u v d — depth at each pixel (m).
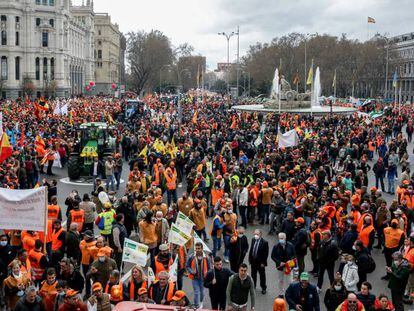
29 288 11.02
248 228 22.42
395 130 51.22
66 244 14.97
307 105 76.75
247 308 14.35
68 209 18.41
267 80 142.62
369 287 11.77
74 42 153.38
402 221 17.41
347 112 71.44
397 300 13.87
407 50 171.00
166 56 165.00
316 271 17.02
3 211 13.79
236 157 35.66
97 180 22.12
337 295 12.05
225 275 12.86
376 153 42.53
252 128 46.78
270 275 17.19
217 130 46.94
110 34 194.50
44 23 129.38
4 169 26.16
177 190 28.94
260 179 23.31
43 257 13.56
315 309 11.90
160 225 16.23
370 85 142.62
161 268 13.07
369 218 16.33
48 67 131.62
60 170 35.31
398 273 13.73
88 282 14.38
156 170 24.78
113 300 11.51
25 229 13.84
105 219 16.83
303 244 15.79
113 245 16.53
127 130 42.81
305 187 21.84
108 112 63.06
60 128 42.66
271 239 20.80
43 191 13.77
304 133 41.97
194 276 13.64
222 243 19.94
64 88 132.88
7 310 13.04
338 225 18.33
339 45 136.38
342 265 14.95
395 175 29.72
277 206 21.09
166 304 11.59
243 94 165.75
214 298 12.96
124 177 33.38
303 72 138.12
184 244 14.60
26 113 56.47
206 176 24.12
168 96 136.62
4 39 125.75
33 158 28.50
